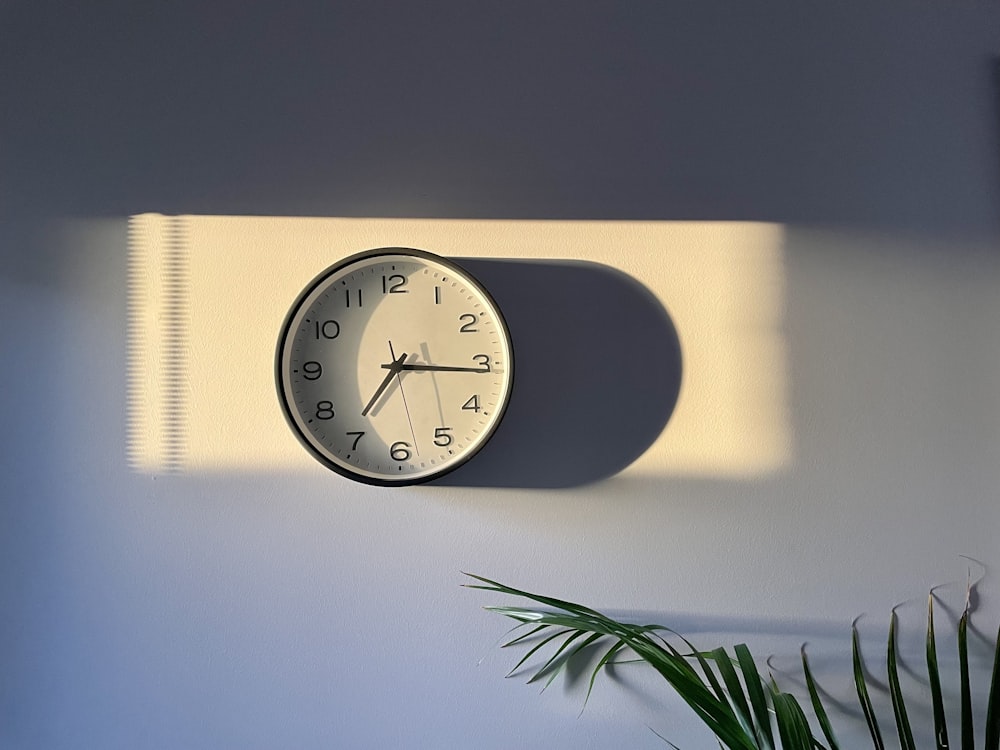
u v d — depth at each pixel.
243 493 1.04
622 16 1.13
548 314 1.08
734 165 1.12
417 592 1.04
